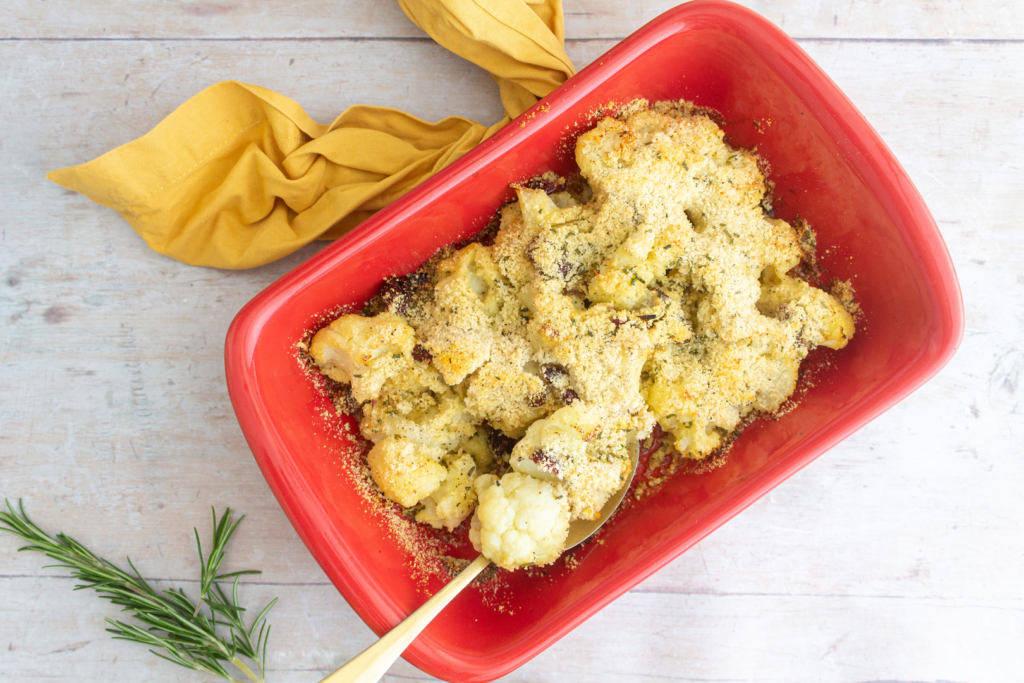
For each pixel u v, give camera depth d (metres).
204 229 0.57
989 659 0.58
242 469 0.58
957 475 0.58
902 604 0.58
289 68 0.58
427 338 0.52
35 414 0.58
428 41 0.58
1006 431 0.58
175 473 0.58
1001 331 0.58
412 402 0.53
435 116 0.58
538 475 0.52
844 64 0.57
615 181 0.52
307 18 0.58
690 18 0.51
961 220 0.58
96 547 0.58
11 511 0.56
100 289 0.58
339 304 0.53
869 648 0.58
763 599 0.58
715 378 0.52
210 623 0.57
